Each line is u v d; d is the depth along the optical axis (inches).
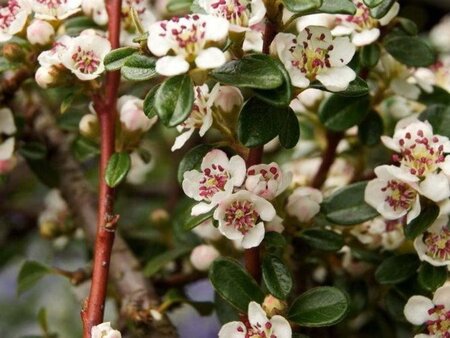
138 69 6.2
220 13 6.0
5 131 8.0
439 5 13.3
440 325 6.4
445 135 7.1
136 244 9.4
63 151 9.0
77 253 12.2
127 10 7.6
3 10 7.2
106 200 6.9
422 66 7.4
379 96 7.8
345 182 8.4
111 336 6.1
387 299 7.5
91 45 6.8
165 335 7.6
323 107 7.7
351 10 6.1
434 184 6.4
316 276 8.3
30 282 8.2
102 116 7.1
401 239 7.3
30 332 12.7
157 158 11.7
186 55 5.7
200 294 10.7
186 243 8.8
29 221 11.5
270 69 5.9
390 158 7.6
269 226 6.7
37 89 9.2
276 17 6.1
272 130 6.1
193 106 6.2
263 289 6.8
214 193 6.2
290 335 6.1
